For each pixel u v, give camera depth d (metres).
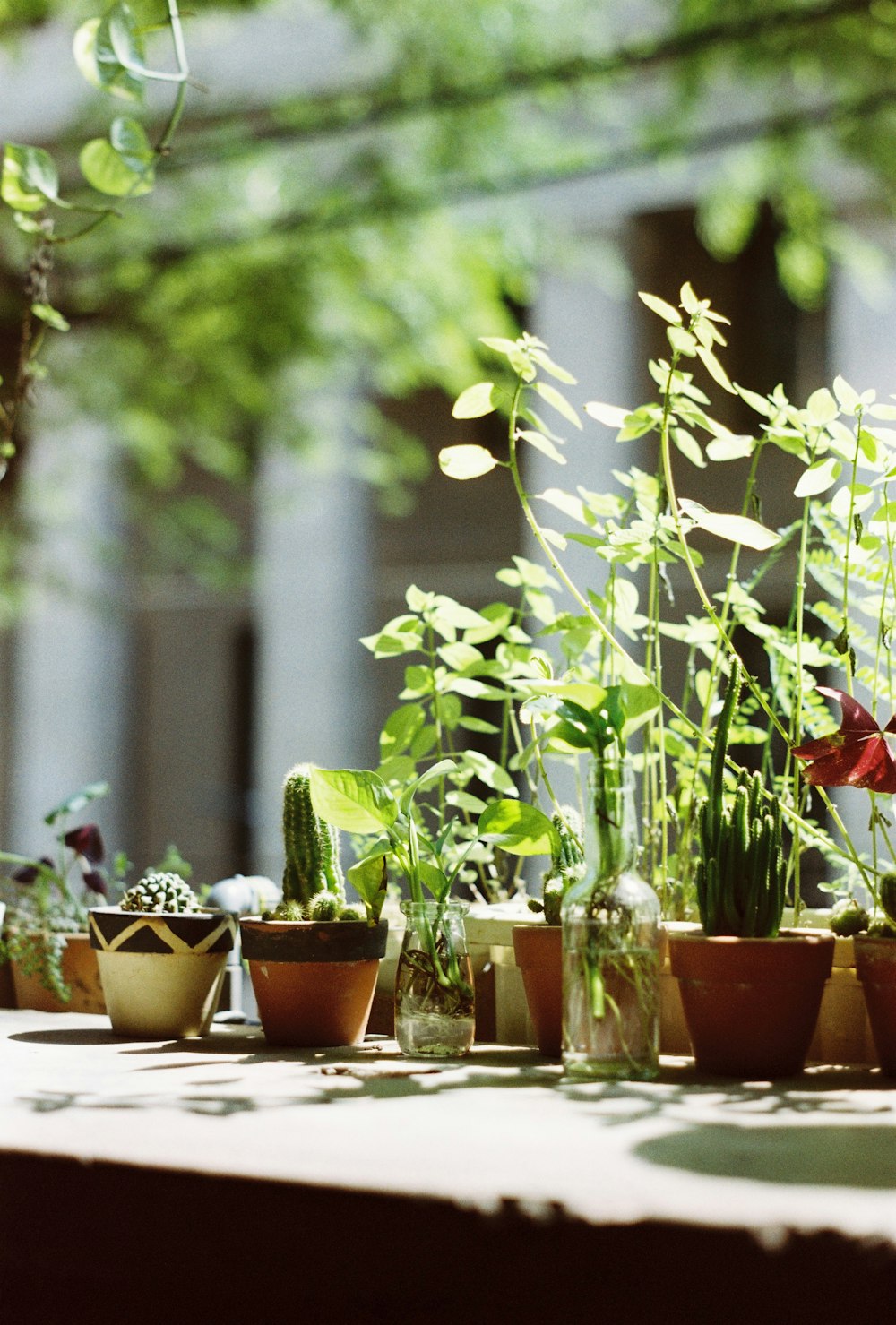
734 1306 0.59
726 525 1.10
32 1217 0.76
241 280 5.42
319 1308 0.67
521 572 1.39
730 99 5.07
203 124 5.58
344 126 5.42
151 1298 0.80
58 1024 1.43
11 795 7.42
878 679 1.25
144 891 1.35
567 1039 1.05
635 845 1.08
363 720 6.85
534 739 1.22
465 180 5.38
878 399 5.62
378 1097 0.93
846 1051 1.17
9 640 7.48
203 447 5.93
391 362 5.72
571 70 5.04
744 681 1.16
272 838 6.96
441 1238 0.65
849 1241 0.58
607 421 1.18
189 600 7.40
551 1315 0.63
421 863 1.20
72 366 5.45
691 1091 0.96
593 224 5.96
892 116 4.54
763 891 1.06
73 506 6.15
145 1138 0.78
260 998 1.24
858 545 1.17
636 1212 0.61
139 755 7.60
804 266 4.96
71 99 5.77
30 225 1.45
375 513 6.92
